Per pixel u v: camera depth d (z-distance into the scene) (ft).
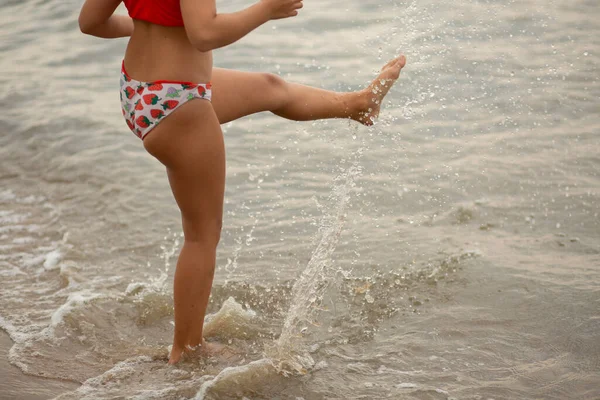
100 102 26.45
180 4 10.78
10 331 13.96
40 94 27.32
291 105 13.61
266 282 15.56
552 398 11.09
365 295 14.67
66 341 13.60
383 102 22.31
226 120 13.02
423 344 12.85
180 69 11.16
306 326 13.69
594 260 15.26
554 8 27.71
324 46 27.12
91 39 32.45
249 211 18.62
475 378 11.74
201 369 12.42
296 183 19.71
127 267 16.63
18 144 23.88
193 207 11.85
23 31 33.99
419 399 11.27
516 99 22.13
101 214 19.40
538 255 15.66
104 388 11.92
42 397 11.71
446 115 21.75
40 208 20.04
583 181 18.42
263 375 12.09
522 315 13.48
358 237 16.99
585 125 20.85
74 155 22.84
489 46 24.94
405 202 18.33
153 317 14.48
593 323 12.99
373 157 20.35
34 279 16.24
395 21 28.04
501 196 18.19
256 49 27.45
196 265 12.16
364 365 12.35
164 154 11.48
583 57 24.13
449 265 15.55
